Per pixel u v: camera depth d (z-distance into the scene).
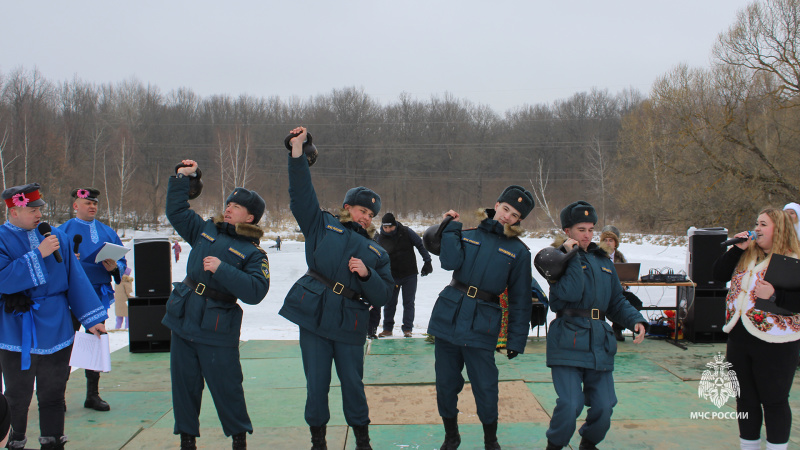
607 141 59.44
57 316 3.62
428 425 4.37
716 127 24.88
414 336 7.74
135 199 49.88
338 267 3.56
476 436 4.12
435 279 16.91
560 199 62.97
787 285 3.24
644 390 5.18
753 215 25.12
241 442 3.57
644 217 37.66
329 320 3.48
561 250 3.62
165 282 6.82
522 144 67.12
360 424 3.55
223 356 3.47
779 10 23.36
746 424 3.47
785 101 23.69
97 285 4.95
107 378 5.65
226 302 3.54
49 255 3.62
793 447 3.84
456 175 67.62
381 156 67.62
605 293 3.62
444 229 3.85
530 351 6.66
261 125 68.44
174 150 63.69
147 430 4.24
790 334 3.28
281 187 63.97
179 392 3.50
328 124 68.88
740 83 24.56
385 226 7.62
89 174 52.88
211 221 3.74
